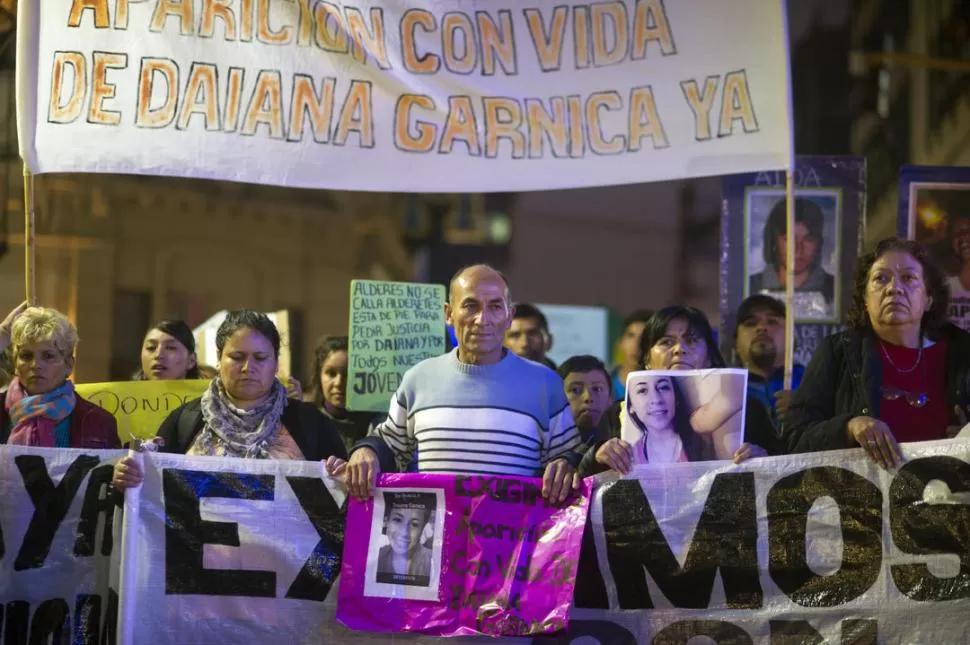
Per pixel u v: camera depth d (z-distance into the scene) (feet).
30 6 16.72
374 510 13.69
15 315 15.97
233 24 17.06
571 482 13.46
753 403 14.64
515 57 17.42
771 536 13.39
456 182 17.24
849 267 21.56
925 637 12.98
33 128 16.61
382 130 17.24
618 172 17.26
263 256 60.75
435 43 17.38
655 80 17.31
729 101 17.13
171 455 13.94
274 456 14.34
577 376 18.48
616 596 13.52
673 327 14.66
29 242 16.42
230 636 13.73
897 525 13.15
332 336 20.43
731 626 13.34
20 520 13.99
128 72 16.83
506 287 13.87
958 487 13.05
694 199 68.85
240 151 16.94
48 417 14.70
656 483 13.55
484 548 13.43
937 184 20.57
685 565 13.47
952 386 13.78
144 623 13.66
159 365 18.07
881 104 44.24
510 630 13.19
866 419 13.23
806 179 21.63
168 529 13.84
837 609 13.19
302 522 13.89
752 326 20.16
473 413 13.65
